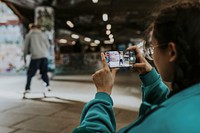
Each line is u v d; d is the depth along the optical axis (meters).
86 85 9.76
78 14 18.12
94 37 29.83
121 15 17.50
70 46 24.20
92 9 16.73
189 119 0.83
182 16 0.95
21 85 9.77
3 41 14.53
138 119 0.95
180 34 0.94
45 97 7.32
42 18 13.90
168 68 1.00
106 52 1.45
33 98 7.18
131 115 5.45
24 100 6.92
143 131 0.87
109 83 1.36
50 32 13.87
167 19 0.98
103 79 1.36
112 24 22.75
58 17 19.39
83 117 1.30
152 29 1.10
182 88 0.94
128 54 1.45
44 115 5.45
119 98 7.14
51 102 6.70
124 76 13.09
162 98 1.38
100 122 1.21
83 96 7.53
